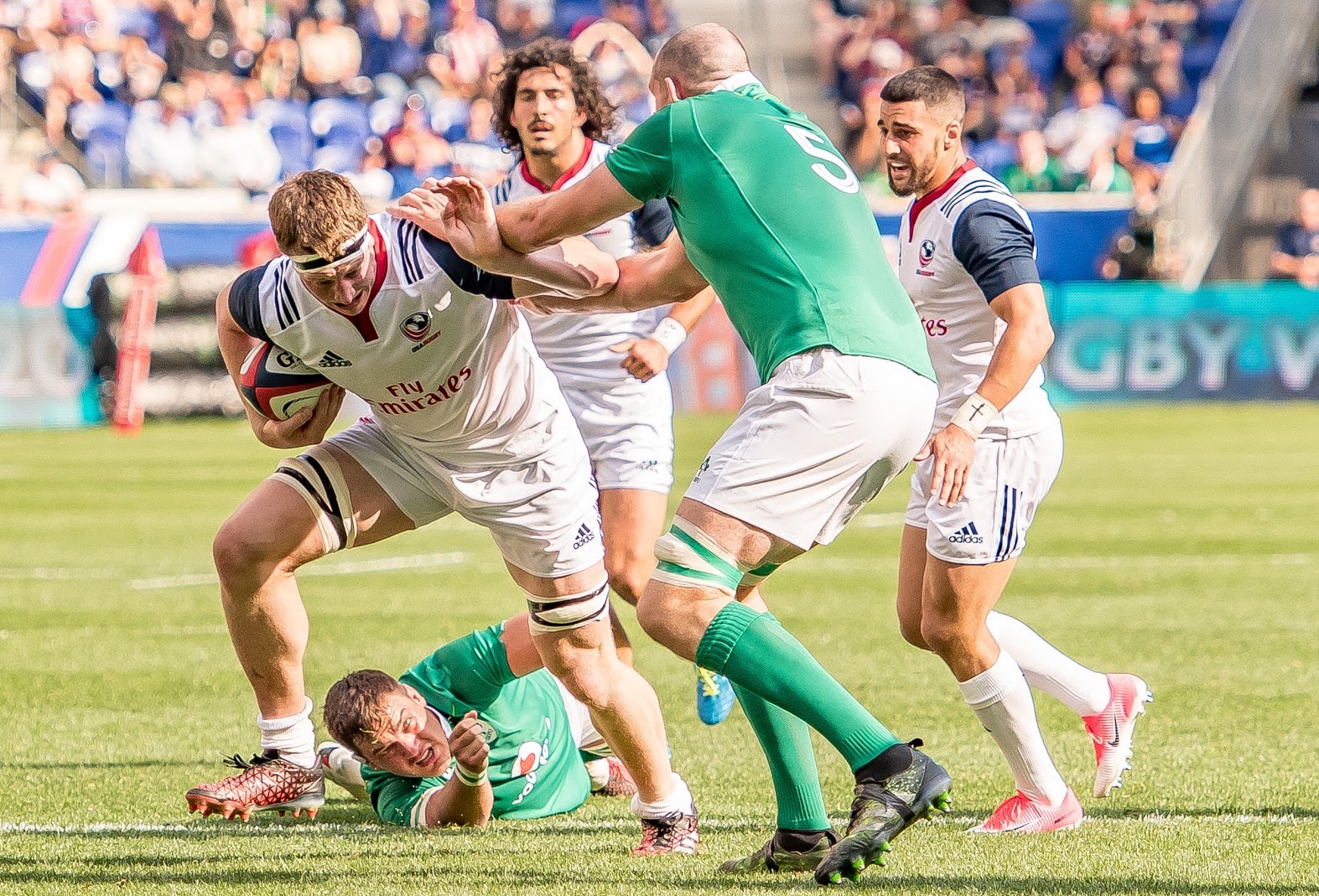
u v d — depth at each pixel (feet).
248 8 289.12
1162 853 49.67
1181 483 177.99
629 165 46.96
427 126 290.97
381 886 45.52
